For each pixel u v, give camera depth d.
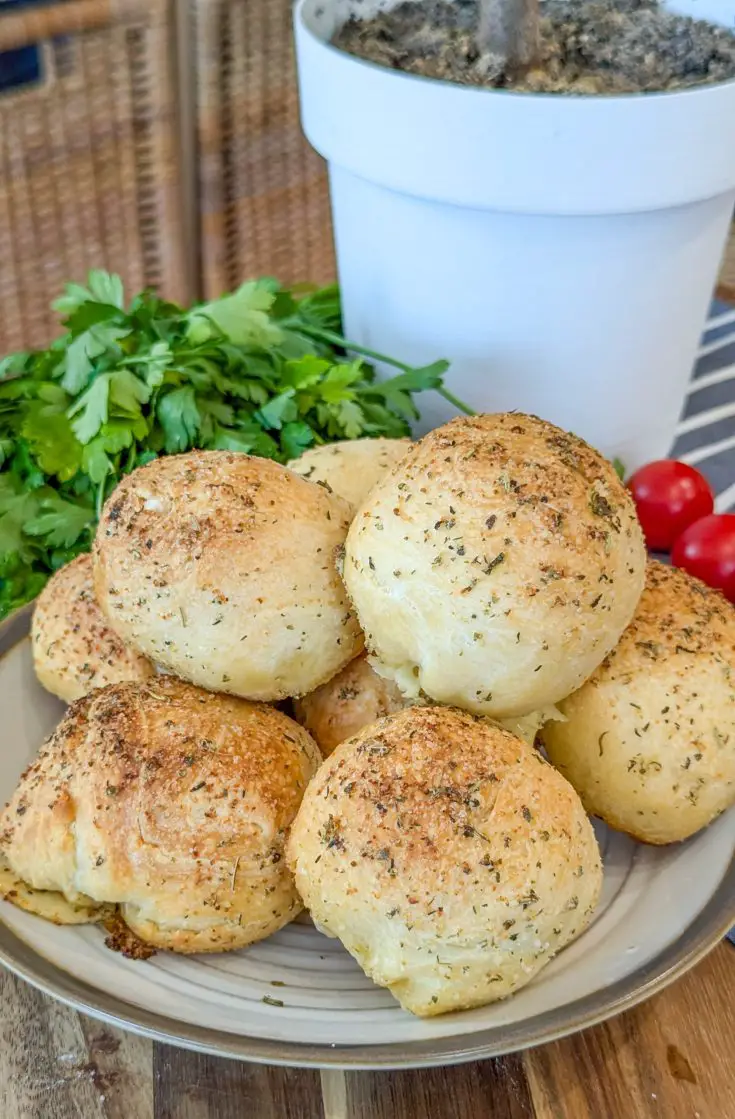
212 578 0.41
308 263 1.06
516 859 0.38
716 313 0.74
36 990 0.41
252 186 0.98
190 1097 0.39
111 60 0.84
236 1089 0.39
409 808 0.38
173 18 0.85
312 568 0.42
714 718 0.43
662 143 0.48
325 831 0.39
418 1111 0.39
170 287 0.97
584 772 0.44
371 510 0.41
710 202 0.52
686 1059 0.40
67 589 0.47
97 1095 0.39
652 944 0.40
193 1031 0.38
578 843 0.39
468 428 0.42
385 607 0.41
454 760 0.39
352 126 0.52
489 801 0.38
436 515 0.40
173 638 0.42
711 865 0.42
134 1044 0.40
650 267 0.53
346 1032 0.38
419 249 0.53
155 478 0.43
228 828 0.40
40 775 0.42
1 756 0.45
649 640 0.44
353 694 0.44
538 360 0.55
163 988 0.40
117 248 0.93
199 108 0.90
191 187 0.95
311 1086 0.40
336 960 0.41
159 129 0.88
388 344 0.58
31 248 0.87
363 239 0.56
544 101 0.47
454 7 0.59
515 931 0.38
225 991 0.40
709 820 0.43
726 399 0.66
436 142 0.49
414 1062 0.37
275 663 0.42
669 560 0.58
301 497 0.43
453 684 0.41
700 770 0.42
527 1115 0.39
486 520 0.40
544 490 0.40
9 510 0.53
